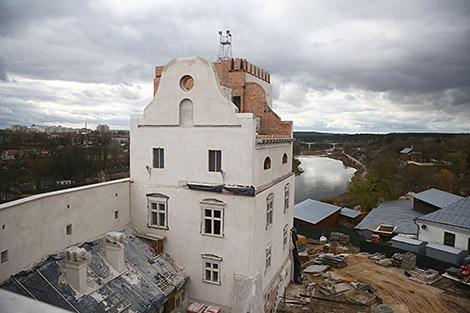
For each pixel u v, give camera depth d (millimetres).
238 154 17781
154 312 15633
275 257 22391
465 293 24906
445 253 29812
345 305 22500
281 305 22594
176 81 19094
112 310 13930
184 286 19328
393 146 137500
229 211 18062
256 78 26578
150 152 20188
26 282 13164
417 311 22438
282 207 23609
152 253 19344
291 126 24078
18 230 13367
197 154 18844
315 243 38969
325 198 77500
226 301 18469
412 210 45250
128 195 20688
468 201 33625
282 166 23625
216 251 18594
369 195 55531
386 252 33062
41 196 14547
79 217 16844
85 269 14078
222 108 18000
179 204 19422
